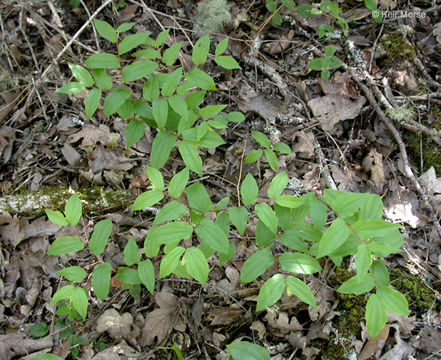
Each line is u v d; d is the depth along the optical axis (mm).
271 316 558
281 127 733
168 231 416
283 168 691
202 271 401
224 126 503
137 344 555
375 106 729
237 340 556
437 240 627
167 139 492
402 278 589
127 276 471
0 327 565
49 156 712
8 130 723
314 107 740
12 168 703
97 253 459
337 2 854
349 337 542
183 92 482
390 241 409
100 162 699
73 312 539
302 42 820
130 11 844
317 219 441
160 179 453
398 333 539
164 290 592
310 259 430
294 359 539
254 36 821
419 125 707
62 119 741
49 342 554
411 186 677
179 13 854
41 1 802
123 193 666
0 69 743
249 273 430
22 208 647
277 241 604
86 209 653
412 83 763
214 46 812
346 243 411
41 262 614
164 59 490
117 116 746
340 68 775
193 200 445
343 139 728
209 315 571
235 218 448
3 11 823
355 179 688
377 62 795
